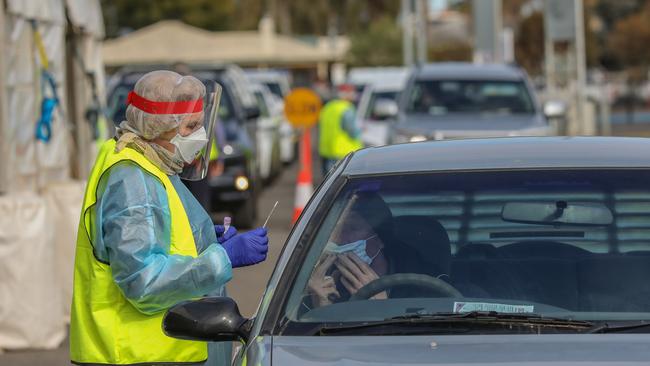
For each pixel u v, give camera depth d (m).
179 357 7.82
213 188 24.28
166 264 7.52
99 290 7.75
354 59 115.06
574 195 7.54
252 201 25.91
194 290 7.59
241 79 31.17
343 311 6.98
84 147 21.17
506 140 8.59
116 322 7.77
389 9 144.75
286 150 43.81
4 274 14.72
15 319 14.77
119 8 116.62
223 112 26.73
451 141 8.69
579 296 7.01
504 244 7.36
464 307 6.99
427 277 7.20
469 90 27.92
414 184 7.75
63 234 16.16
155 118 7.69
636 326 6.73
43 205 15.01
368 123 33.94
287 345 6.62
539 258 7.25
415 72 29.16
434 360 6.23
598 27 141.62
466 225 7.47
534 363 6.11
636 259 7.21
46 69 17.95
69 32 21.05
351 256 7.32
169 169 7.89
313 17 144.00
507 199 7.57
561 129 31.41
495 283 7.14
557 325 6.73
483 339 6.55
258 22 143.50
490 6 49.62
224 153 24.61
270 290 7.20
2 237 14.72
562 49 47.94
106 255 7.71
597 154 8.02
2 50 15.45
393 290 7.14
